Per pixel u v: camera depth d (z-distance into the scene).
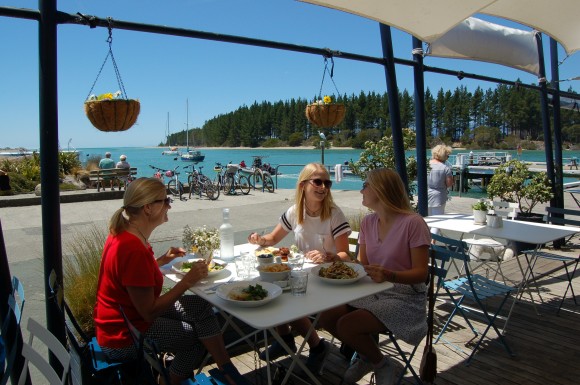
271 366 3.00
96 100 2.54
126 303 2.10
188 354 2.29
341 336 2.40
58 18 2.31
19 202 11.43
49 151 2.36
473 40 4.91
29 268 5.54
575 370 2.95
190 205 11.56
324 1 2.92
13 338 2.22
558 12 3.95
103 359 2.18
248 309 1.99
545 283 4.71
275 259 2.73
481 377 2.87
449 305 4.12
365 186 2.65
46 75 2.31
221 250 2.93
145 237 2.25
